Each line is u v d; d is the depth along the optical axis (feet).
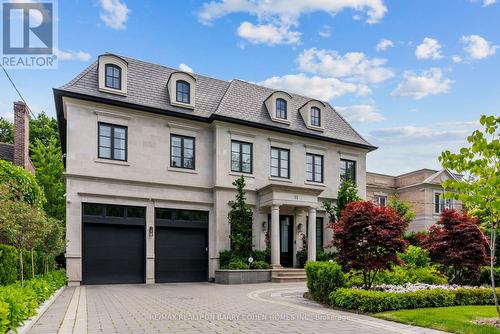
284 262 77.05
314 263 41.45
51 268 62.34
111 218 63.31
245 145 75.92
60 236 49.85
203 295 46.80
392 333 25.00
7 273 42.57
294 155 80.89
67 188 60.70
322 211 82.28
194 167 71.97
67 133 61.57
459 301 35.91
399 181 119.44
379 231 37.06
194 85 73.67
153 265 65.62
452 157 28.55
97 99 63.36
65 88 61.98
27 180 60.85
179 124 71.20
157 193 67.62
